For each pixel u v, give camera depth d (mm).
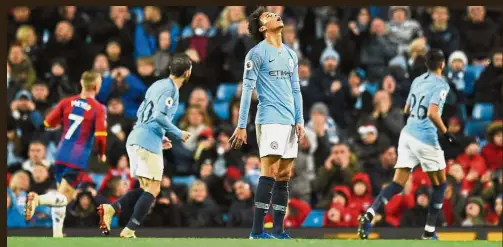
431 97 32594
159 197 43594
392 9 54219
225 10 53469
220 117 48969
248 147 46656
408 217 43281
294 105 28953
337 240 25688
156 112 30219
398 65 50156
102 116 34094
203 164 45375
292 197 45031
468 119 51406
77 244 24453
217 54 51719
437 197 33531
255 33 29031
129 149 30672
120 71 50188
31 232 43406
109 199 43625
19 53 52031
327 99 49438
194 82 51062
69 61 52875
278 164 28656
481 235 43219
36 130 49000
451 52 53406
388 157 45375
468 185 45281
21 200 44281
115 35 53219
